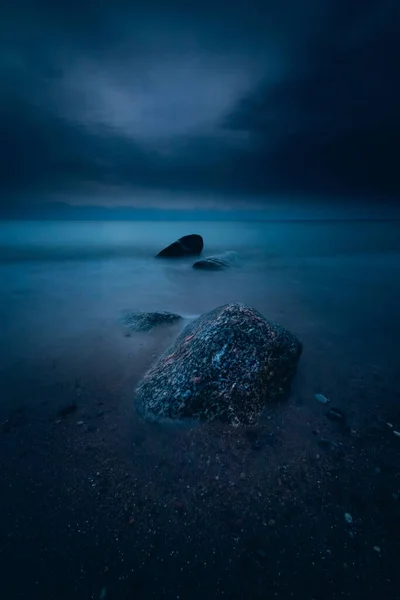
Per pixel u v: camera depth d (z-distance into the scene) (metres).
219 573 2.42
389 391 4.91
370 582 2.34
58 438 3.80
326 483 3.19
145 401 4.26
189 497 3.04
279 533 2.71
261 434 3.81
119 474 3.29
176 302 10.19
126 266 17.22
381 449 3.65
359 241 31.86
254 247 26.64
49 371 5.47
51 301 10.13
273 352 4.30
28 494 3.04
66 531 2.70
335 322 8.27
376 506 2.94
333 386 5.02
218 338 4.26
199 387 3.94
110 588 2.31
